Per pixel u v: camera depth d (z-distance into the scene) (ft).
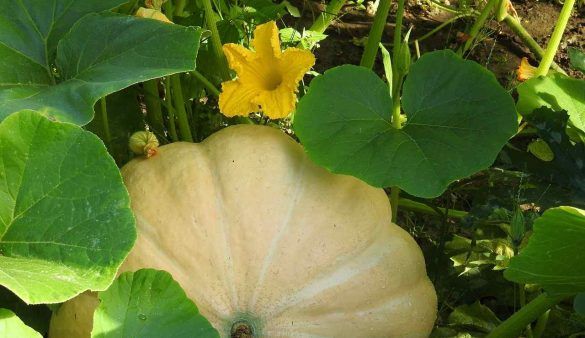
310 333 3.06
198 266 3.04
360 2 5.73
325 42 5.60
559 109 4.02
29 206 2.76
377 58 5.54
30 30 3.39
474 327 3.78
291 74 3.31
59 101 3.04
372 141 3.22
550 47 4.38
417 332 3.30
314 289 3.07
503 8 5.12
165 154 3.32
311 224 3.12
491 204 3.84
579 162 3.78
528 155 3.83
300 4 5.83
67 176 2.77
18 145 2.76
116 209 2.75
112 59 3.22
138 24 3.29
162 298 2.79
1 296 3.31
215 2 4.61
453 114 3.28
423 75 3.38
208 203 3.13
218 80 4.41
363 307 3.15
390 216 3.42
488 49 5.64
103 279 2.63
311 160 3.18
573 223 2.73
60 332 3.15
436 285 4.00
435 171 3.13
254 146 3.27
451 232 4.29
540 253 2.91
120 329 2.70
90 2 3.54
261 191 3.15
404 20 5.82
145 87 4.26
